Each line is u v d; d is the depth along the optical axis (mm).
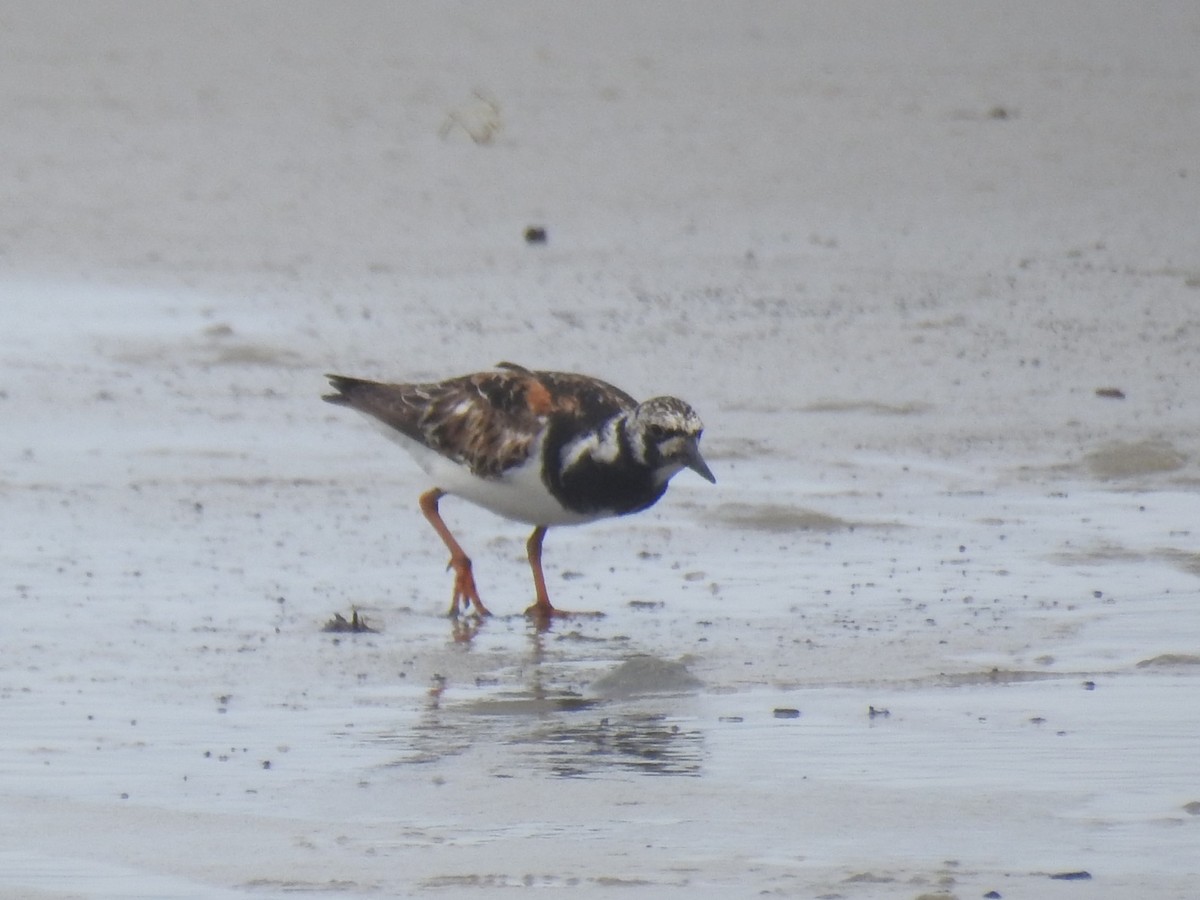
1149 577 12273
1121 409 17250
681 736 9148
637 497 11961
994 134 33969
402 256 25109
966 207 28141
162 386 18141
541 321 21078
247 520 13922
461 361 19297
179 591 12109
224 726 9398
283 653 10789
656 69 44938
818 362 19109
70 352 19547
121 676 10312
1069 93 39250
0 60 46344
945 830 7750
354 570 12727
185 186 30156
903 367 18875
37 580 12273
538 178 30703
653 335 20328
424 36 53000
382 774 8594
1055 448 16031
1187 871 7246
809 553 13070
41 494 14492
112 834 7812
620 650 10883
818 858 7445
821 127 35094
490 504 12148
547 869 7352
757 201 28828
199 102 39562
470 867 7383
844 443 16203
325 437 16391
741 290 22688
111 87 41750
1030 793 8195
